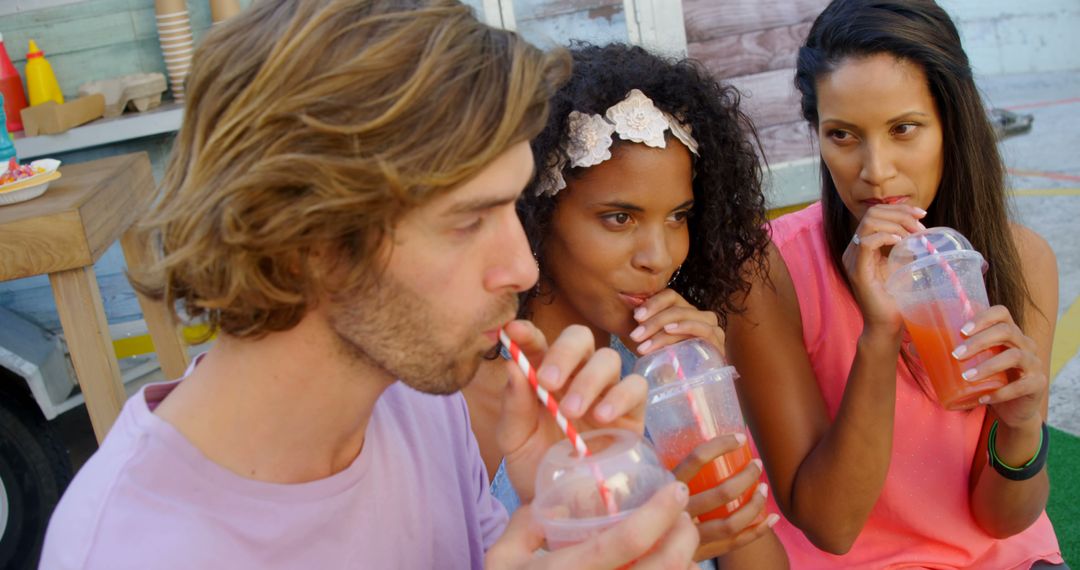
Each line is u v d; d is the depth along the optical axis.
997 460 1.97
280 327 1.15
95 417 3.05
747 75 4.55
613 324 1.89
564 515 1.18
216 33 1.15
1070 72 8.55
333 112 1.08
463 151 1.09
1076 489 3.20
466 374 1.21
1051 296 2.24
